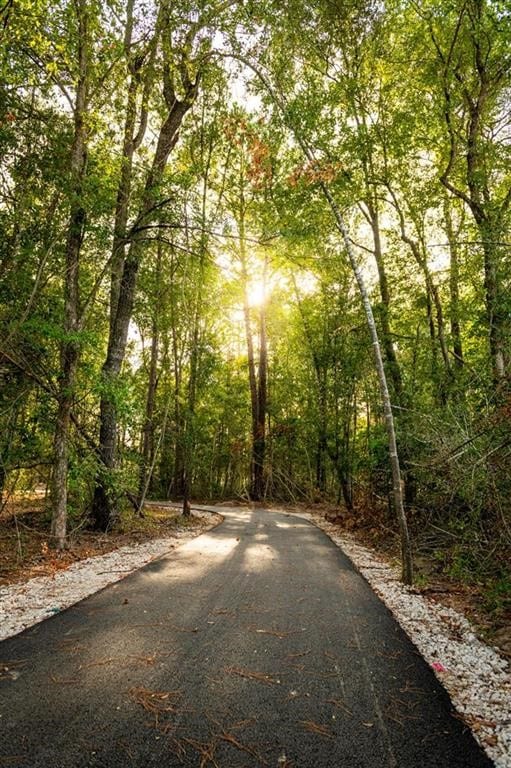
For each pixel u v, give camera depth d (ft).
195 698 10.69
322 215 34.17
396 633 15.74
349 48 40.16
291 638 14.82
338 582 23.04
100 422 39.86
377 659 13.41
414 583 23.76
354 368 55.11
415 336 48.42
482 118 42.24
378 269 50.34
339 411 71.46
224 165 59.67
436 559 29.99
